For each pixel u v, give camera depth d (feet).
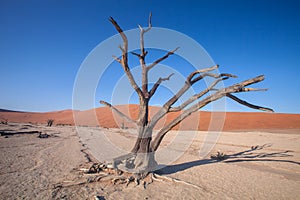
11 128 96.99
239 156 43.42
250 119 159.43
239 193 19.84
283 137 78.54
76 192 18.57
